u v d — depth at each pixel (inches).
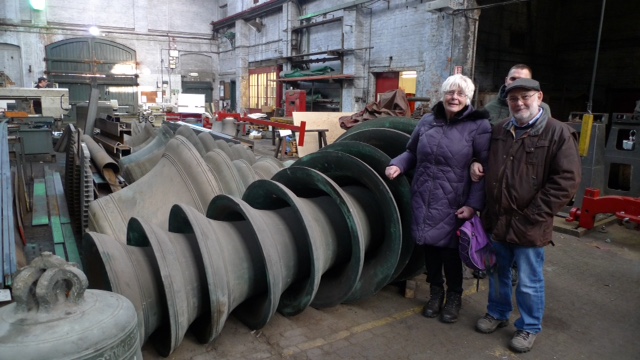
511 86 89.4
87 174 141.2
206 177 131.5
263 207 117.2
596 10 484.7
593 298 125.4
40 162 315.6
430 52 434.6
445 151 99.0
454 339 102.7
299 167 108.5
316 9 627.5
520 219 91.5
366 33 523.8
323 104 599.5
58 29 777.6
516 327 101.6
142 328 83.5
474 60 407.5
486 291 129.0
